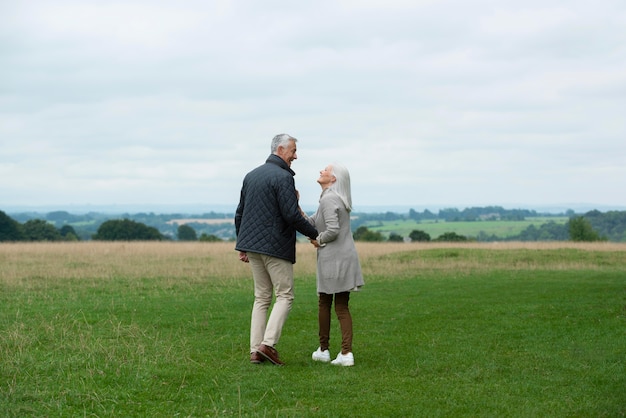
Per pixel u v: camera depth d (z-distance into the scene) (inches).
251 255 299.9
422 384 264.8
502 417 221.6
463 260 985.5
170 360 302.0
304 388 257.9
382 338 368.2
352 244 306.0
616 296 550.3
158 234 2684.5
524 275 805.2
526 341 356.2
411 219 6688.0
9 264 803.4
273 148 308.3
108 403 237.6
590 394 249.4
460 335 376.2
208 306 493.4
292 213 290.2
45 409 227.9
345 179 308.5
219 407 232.7
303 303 526.0
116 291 592.4
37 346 325.7
